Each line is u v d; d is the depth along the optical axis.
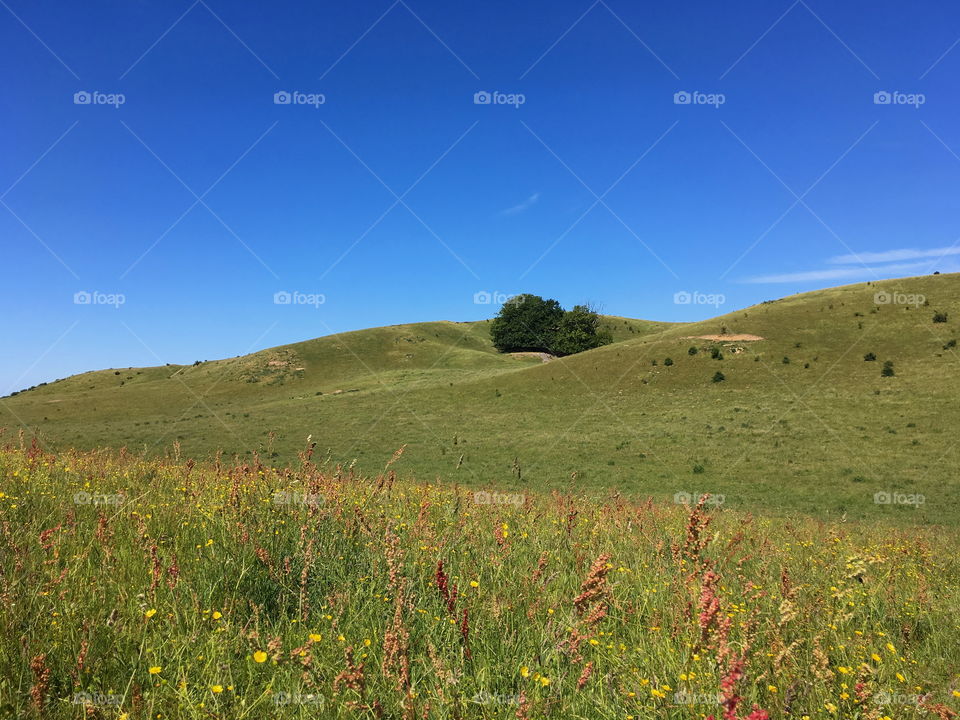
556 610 4.38
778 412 51.25
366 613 4.07
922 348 63.84
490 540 6.11
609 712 3.04
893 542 10.54
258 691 3.05
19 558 4.04
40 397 99.94
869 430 44.38
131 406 84.62
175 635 3.47
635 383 66.06
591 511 9.27
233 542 4.99
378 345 130.75
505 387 71.81
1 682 2.80
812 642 3.91
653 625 4.23
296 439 51.84
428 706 2.86
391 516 6.37
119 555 4.62
